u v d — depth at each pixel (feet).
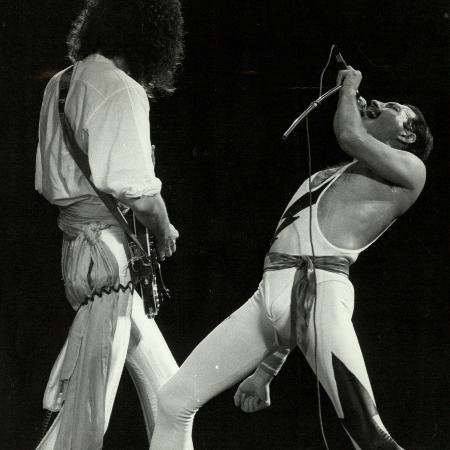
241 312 17.44
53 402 17.26
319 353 16.55
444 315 28.35
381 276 28.89
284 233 17.33
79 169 16.89
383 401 27.58
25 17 27.84
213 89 29.43
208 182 29.81
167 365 18.53
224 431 26.76
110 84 16.65
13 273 28.48
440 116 28.25
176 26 17.66
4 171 28.50
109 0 17.39
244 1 28.50
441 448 26.61
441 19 27.78
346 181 17.39
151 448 17.79
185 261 29.71
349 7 28.14
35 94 28.25
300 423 26.99
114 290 16.87
